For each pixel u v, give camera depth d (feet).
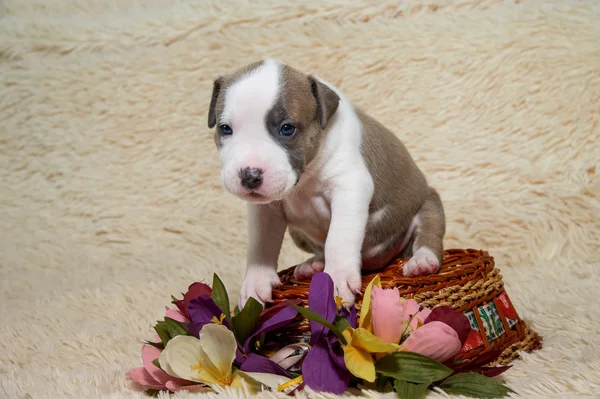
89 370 2.45
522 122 3.82
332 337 2.10
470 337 2.27
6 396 2.23
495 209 3.67
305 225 2.60
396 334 2.08
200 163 4.01
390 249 2.67
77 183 4.05
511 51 3.86
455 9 3.99
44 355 2.64
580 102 3.77
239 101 2.25
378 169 2.56
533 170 3.74
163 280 3.48
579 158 3.74
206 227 3.93
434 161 3.83
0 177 4.08
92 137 4.09
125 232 3.95
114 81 4.11
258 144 2.21
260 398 2.02
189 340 2.17
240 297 2.44
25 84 4.13
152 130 4.06
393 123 3.91
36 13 4.29
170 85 4.07
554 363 2.31
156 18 4.14
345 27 4.00
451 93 3.89
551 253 3.55
